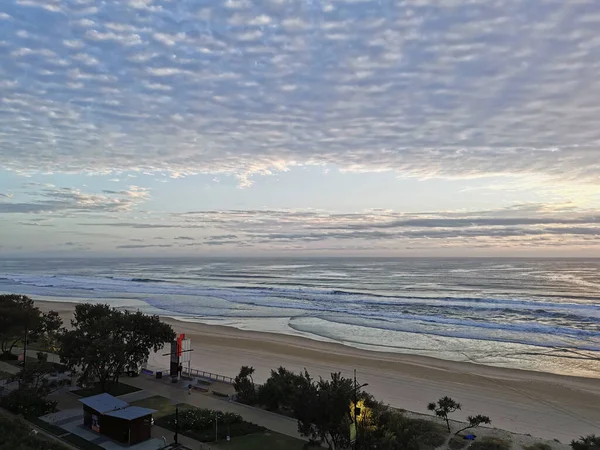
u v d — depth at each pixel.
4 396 34.81
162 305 100.75
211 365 50.84
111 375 43.06
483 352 57.00
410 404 38.78
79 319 44.78
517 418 35.53
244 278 184.12
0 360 48.75
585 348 58.72
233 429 30.58
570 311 87.69
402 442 26.55
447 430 31.77
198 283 159.38
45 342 55.75
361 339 64.62
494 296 114.56
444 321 78.12
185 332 69.50
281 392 34.56
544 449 28.72
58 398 36.66
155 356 53.75
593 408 37.62
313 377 45.97
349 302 103.31
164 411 34.06
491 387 43.09
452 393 41.47
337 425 27.30
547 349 58.25
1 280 185.75
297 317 83.06
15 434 26.64
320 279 176.25
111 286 149.38
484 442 29.23
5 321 47.22
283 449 27.70
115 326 40.16
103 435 29.11
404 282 158.88
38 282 171.25
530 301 103.06
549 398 40.03
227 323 78.19
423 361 52.19
